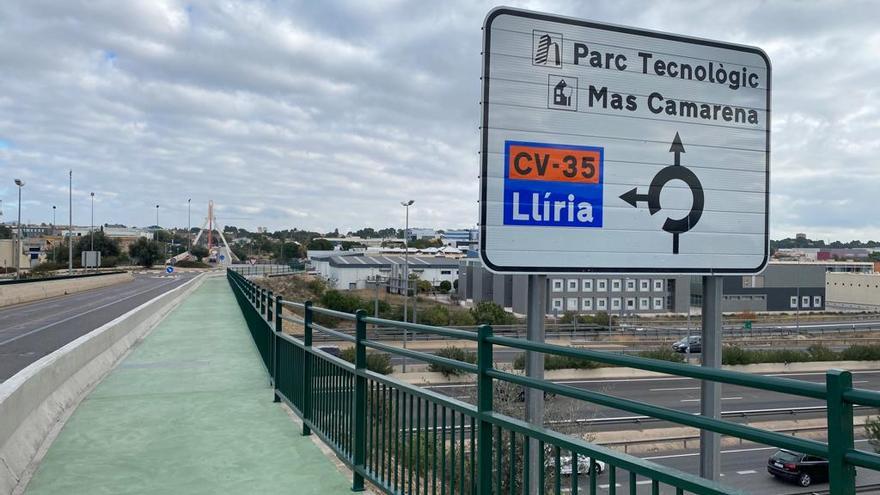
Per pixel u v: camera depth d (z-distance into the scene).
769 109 6.64
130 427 7.05
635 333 44.34
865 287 82.31
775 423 22.12
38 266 88.44
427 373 25.53
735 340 43.41
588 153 6.00
